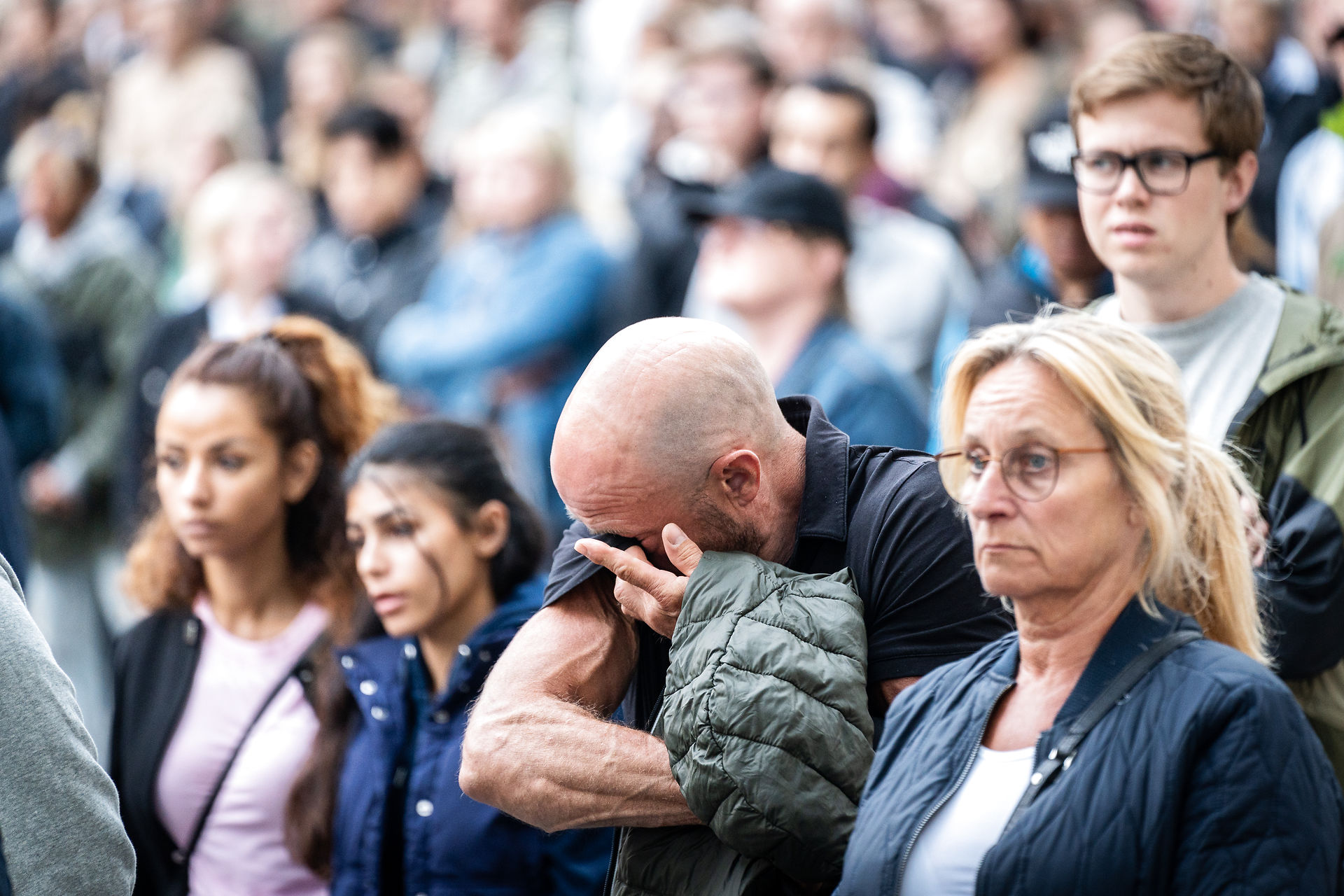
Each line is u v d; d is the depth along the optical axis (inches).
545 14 1144.8
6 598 322.3
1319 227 617.3
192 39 1314.0
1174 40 410.0
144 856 463.2
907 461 339.3
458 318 826.2
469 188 862.5
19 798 306.3
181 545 484.1
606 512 324.2
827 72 794.8
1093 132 413.4
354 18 1406.3
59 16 1504.7
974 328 593.9
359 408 496.7
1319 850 248.5
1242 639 290.2
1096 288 567.2
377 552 433.1
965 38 960.9
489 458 446.6
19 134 1280.8
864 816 286.4
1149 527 268.7
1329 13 580.4
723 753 297.9
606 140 1019.9
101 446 914.1
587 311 811.4
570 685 335.0
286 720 458.6
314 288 919.0
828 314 658.8
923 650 323.3
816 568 331.6
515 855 415.5
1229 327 408.2
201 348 493.0
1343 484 385.4
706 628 309.0
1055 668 276.4
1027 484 269.1
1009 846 259.8
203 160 1092.5
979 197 900.6
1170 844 251.1
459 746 422.9
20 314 804.0
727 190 671.1
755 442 327.0
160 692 470.0
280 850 450.0
